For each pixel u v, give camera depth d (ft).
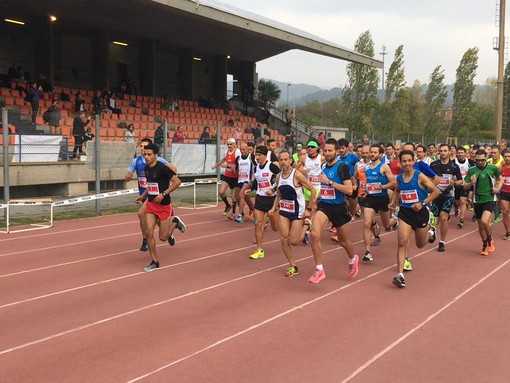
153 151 26.17
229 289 23.30
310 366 15.16
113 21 92.43
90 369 14.89
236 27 81.30
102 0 81.35
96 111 78.18
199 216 46.75
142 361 15.46
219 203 56.59
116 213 48.01
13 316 19.49
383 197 29.76
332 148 23.67
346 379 14.33
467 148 42.29
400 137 124.57
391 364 15.34
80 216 45.44
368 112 151.64
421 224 24.45
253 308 20.56
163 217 27.04
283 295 22.39
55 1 81.05
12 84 81.00
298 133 121.08
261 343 16.89
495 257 30.71
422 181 23.66
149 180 26.55
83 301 21.38
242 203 42.78
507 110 167.94
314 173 35.04
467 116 177.88
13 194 54.39
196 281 24.64
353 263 24.86
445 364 15.38
